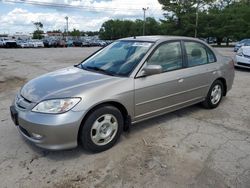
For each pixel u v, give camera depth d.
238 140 3.77
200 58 4.77
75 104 3.01
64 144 3.00
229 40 52.44
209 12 50.06
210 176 2.87
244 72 9.83
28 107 3.09
